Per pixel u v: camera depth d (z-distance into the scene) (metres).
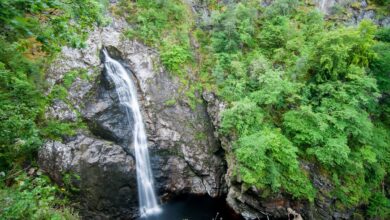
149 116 17.31
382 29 20.31
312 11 20.22
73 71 15.21
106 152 14.88
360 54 15.99
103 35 17.20
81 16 6.80
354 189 15.29
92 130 15.24
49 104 13.78
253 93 15.74
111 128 15.99
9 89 9.89
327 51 15.33
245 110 14.94
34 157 12.31
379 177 16.27
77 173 13.62
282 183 14.25
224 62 18.14
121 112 16.61
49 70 14.28
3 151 10.05
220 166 18.06
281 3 19.81
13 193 6.64
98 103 15.87
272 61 17.88
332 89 15.05
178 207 16.91
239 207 15.94
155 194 17.20
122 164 15.35
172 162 17.52
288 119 15.11
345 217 15.03
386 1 22.48
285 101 16.36
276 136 14.16
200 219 15.65
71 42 5.73
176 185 17.59
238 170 14.82
